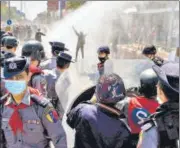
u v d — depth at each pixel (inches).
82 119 77.5
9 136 88.7
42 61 150.0
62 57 125.1
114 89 77.0
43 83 116.8
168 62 75.7
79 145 78.1
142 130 70.5
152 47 157.8
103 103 77.7
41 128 88.7
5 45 171.2
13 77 87.0
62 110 98.2
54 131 88.1
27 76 88.7
